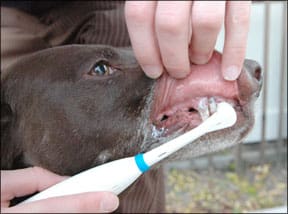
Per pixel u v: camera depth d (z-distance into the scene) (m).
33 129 0.37
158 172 0.46
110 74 0.35
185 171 0.91
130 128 0.34
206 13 0.23
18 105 0.38
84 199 0.27
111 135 0.34
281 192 0.83
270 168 0.90
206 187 0.86
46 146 0.36
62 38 0.50
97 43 0.47
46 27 0.52
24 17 0.51
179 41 0.24
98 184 0.28
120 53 0.35
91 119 0.35
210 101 0.30
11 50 0.48
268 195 0.82
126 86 0.34
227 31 0.25
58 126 0.35
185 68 0.26
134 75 0.34
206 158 0.92
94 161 0.35
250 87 0.30
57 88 0.36
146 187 0.44
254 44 0.87
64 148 0.36
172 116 0.32
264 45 0.85
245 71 0.30
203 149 0.32
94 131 0.35
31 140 0.37
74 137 0.35
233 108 0.30
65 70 0.36
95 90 0.35
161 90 0.32
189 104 0.31
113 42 0.47
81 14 0.50
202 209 0.79
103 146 0.35
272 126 0.91
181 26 0.23
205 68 0.30
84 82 0.35
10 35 0.48
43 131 0.36
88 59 0.35
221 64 0.28
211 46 0.26
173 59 0.25
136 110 0.33
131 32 0.24
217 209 0.79
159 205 0.50
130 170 0.28
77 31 0.50
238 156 0.89
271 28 0.87
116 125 0.34
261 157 0.90
